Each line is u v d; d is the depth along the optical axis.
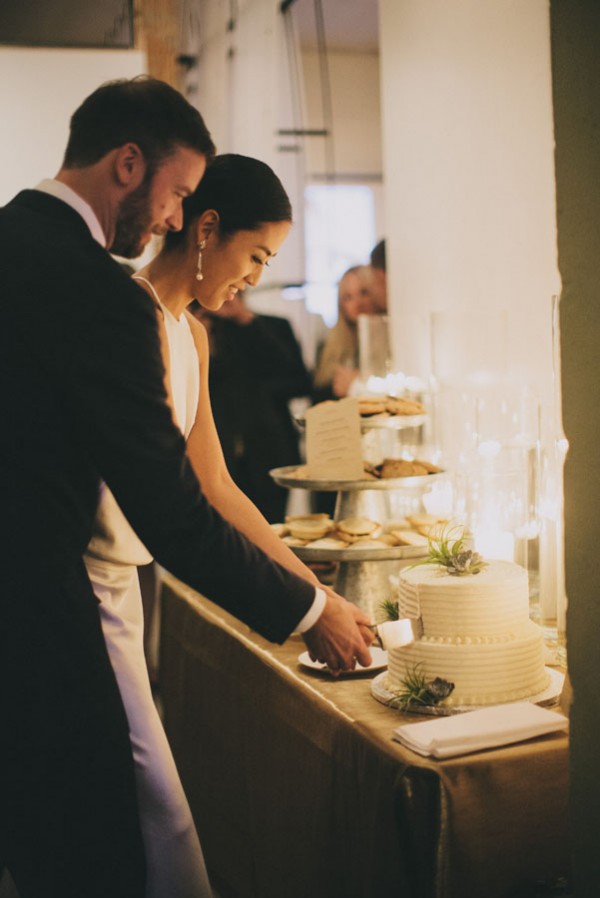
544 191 2.41
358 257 7.32
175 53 4.96
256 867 2.08
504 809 1.48
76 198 1.40
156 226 1.47
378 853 1.51
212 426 1.99
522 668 1.67
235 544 1.42
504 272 2.62
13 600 1.33
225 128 5.04
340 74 7.20
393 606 1.95
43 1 3.83
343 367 3.84
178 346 1.79
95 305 1.31
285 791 1.91
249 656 2.08
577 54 1.19
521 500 2.12
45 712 1.35
